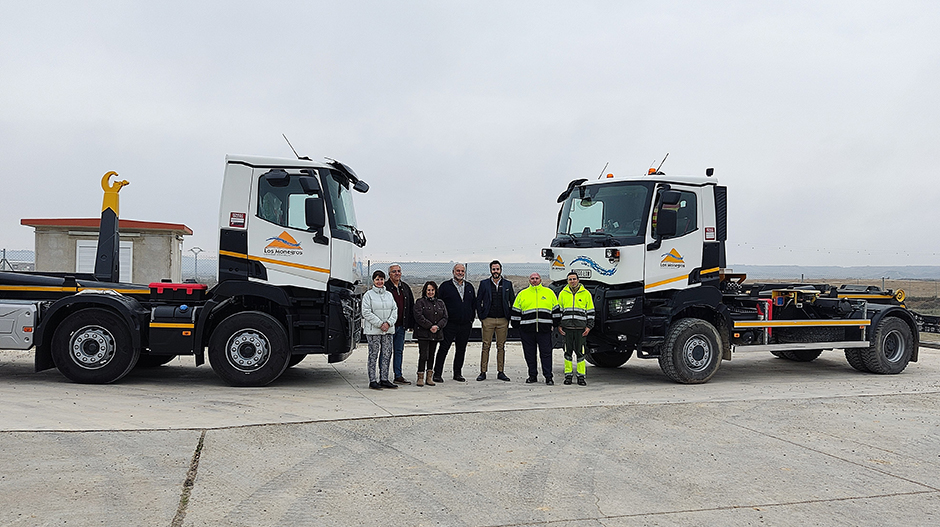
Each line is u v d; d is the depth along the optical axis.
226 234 10.45
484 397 10.13
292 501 5.44
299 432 7.59
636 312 11.27
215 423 7.90
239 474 6.09
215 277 10.87
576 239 11.82
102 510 5.12
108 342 10.61
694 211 11.72
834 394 10.66
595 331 11.87
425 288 11.27
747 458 6.92
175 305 10.70
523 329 11.74
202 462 6.39
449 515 5.21
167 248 20.20
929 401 10.06
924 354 17.23
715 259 11.84
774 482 6.13
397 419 8.35
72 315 10.60
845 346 12.98
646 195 11.41
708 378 11.73
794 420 8.71
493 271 12.02
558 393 10.60
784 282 14.27
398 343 11.42
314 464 6.46
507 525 5.02
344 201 11.27
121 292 11.41
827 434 7.98
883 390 11.17
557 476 6.25
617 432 7.98
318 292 10.66
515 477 6.20
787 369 14.20
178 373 12.23
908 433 8.06
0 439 6.91
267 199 10.55
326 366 13.79
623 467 6.57
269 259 10.48
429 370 11.47
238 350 10.55
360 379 11.92
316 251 10.55
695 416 8.88
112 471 6.05
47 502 5.25
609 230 11.59
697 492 5.84
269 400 9.49
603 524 5.06
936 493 5.86
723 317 11.95
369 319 10.64
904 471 6.52
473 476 6.21
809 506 5.51
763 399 10.09
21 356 14.40
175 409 8.70
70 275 12.37
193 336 10.56
